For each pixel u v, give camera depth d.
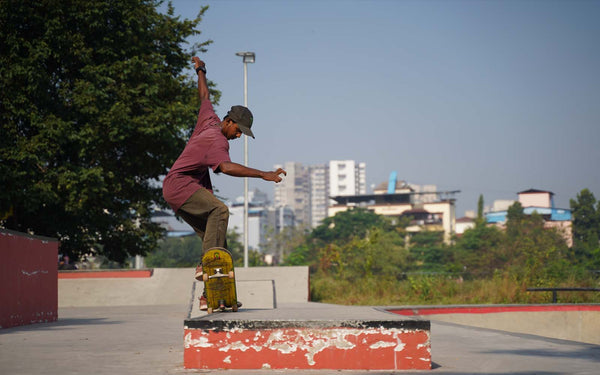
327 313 3.91
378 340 3.40
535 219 90.50
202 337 3.41
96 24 16.55
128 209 18.66
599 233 93.69
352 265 52.00
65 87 16.81
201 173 4.12
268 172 3.78
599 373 3.45
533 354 4.51
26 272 7.02
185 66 20.11
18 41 15.66
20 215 17.27
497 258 79.88
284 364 3.39
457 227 144.00
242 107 4.31
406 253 88.31
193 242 108.69
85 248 19.19
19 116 15.79
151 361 3.74
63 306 15.16
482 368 3.63
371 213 113.25
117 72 17.03
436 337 6.28
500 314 10.95
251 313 3.85
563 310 11.17
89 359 3.82
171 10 19.84
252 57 28.14
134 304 15.51
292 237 152.12
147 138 17.42
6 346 4.54
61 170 15.95
